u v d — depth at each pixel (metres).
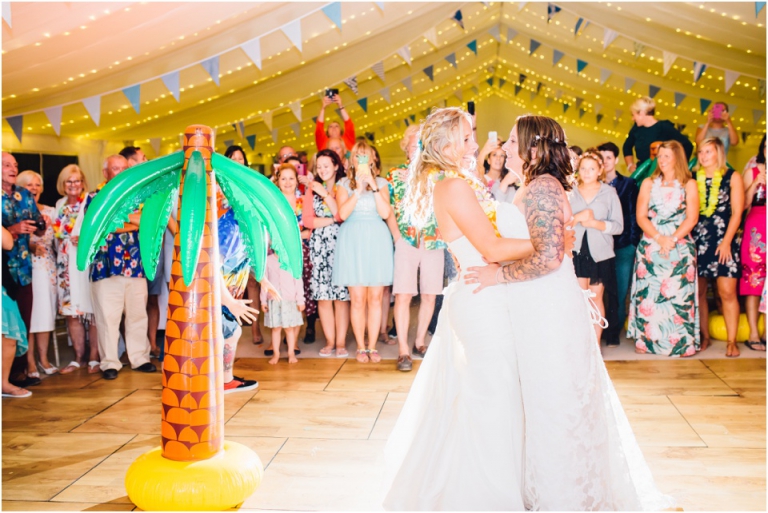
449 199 2.39
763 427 3.34
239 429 3.42
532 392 2.31
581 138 11.66
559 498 2.26
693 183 4.61
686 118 8.57
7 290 4.04
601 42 6.83
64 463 3.04
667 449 3.08
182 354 2.60
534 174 2.35
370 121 9.77
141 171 2.66
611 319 4.98
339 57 6.46
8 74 3.91
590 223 4.66
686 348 4.70
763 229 4.61
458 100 12.05
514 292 2.36
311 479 2.84
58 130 4.26
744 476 2.81
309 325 5.31
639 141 5.83
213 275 2.65
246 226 2.92
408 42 6.32
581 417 2.29
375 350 4.74
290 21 4.43
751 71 6.00
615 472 2.41
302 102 7.93
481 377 2.36
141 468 2.61
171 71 4.50
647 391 3.92
